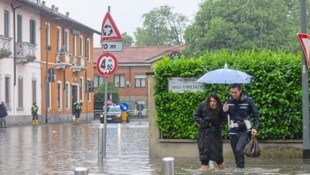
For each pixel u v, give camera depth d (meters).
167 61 21.09
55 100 70.69
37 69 65.88
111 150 25.56
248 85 20.39
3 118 52.09
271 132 20.34
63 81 73.38
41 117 66.44
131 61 107.25
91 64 85.12
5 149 26.84
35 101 65.06
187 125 20.97
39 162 20.77
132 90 107.19
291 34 82.06
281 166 18.16
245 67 20.41
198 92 20.80
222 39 80.19
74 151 25.58
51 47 69.75
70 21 74.19
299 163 18.98
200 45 81.38
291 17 93.75
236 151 16.77
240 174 16.19
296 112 20.30
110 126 54.44
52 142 31.73
